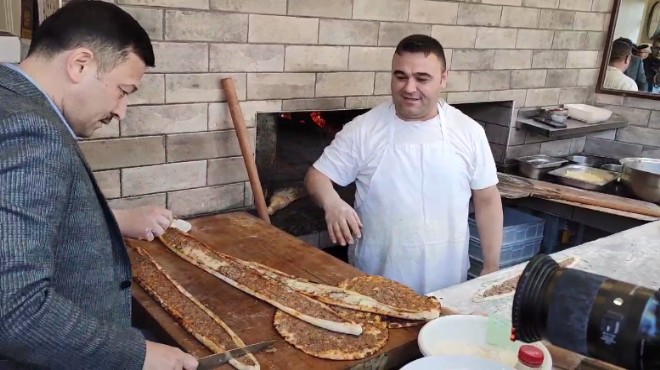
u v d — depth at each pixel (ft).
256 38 6.92
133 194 6.56
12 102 2.91
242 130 6.84
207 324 4.41
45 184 2.83
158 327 4.49
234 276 5.20
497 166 10.81
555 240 10.62
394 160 6.69
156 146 6.57
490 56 9.66
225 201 7.34
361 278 5.40
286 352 4.15
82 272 3.33
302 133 8.11
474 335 4.39
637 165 10.44
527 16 9.97
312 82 7.57
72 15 3.18
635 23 11.25
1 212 2.69
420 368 3.73
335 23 7.54
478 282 5.65
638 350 2.59
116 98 3.40
